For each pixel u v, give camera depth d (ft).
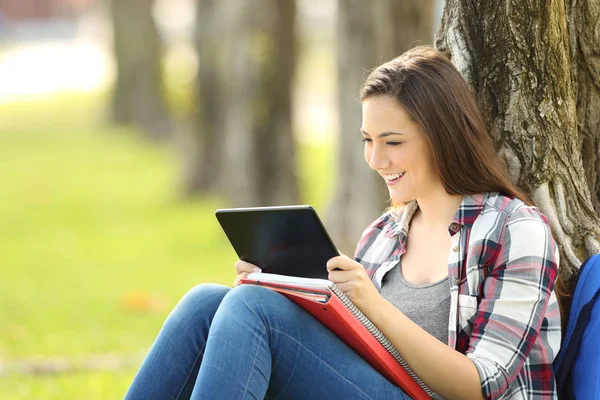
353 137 47.09
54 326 44.47
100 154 125.70
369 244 21.12
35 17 389.80
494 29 20.48
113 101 155.94
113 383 34.24
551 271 17.63
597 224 20.49
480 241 17.98
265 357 17.15
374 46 45.14
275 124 70.95
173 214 81.66
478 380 17.03
